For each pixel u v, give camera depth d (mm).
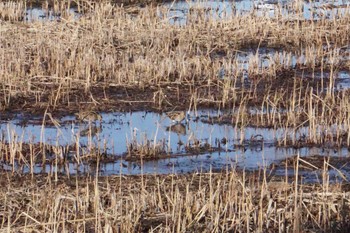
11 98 28359
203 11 41281
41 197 18594
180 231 16906
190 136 24219
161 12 42188
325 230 17094
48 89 29438
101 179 20797
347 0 45750
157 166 22297
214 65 31641
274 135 24734
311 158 22797
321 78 30297
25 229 16891
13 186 20047
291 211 17500
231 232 17141
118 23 37656
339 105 27438
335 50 34375
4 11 40781
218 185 18328
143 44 35469
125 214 17703
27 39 34875
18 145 23344
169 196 18719
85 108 27625
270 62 32188
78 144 22688
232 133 25172
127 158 22922
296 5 42656
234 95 28281
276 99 27734
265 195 18625
